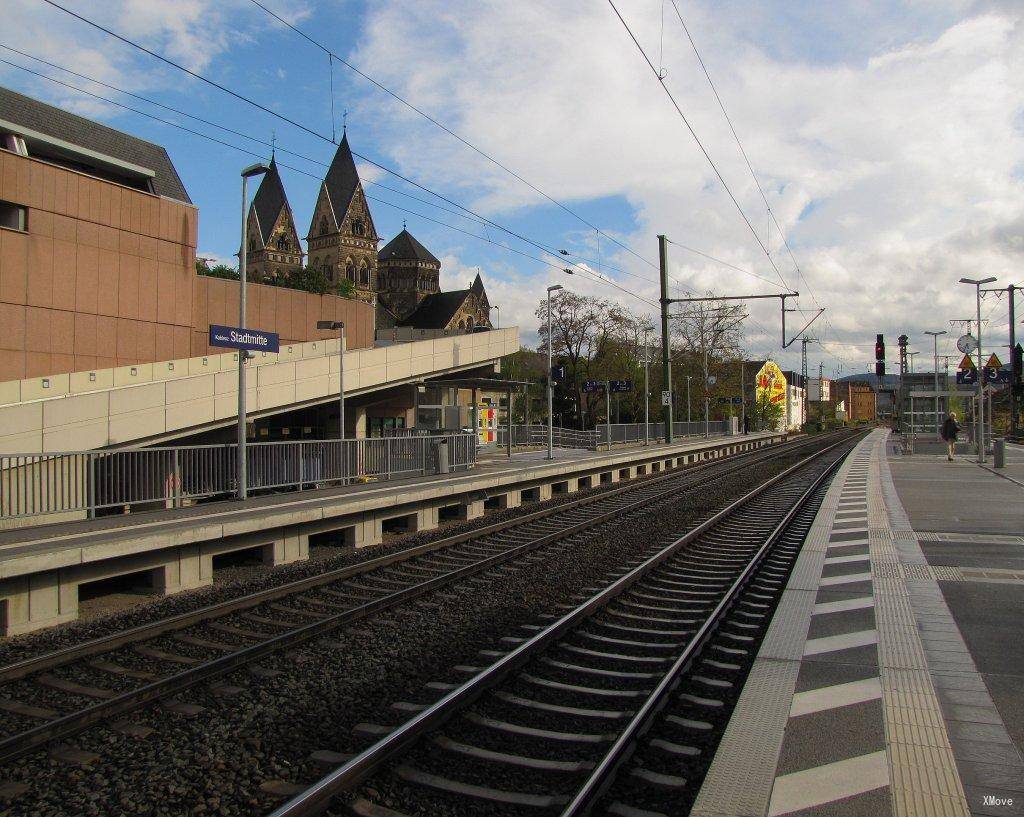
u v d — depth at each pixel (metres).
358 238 100.50
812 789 4.29
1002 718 5.27
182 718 5.86
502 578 11.06
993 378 40.12
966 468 28.06
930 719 5.26
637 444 50.91
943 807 4.07
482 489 19.41
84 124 31.11
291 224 98.56
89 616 9.39
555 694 6.25
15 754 5.15
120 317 26.30
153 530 10.91
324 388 27.73
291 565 12.55
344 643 7.81
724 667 6.78
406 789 4.59
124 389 20.33
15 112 27.98
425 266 122.25
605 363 67.38
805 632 7.45
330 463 18.23
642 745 5.11
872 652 6.77
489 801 4.43
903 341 41.72
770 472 31.20
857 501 18.38
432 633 8.16
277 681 6.64
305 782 4.75
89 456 12.99
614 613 8.82
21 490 12.04
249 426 30.06
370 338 42.16
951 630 7.43
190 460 14.81
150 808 4.50
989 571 10.14
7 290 22.77
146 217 27.39
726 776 4.46
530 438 44.38
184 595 10.43
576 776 4.72
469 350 35.03
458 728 5.47
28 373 23.28
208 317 32.78
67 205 24.55
